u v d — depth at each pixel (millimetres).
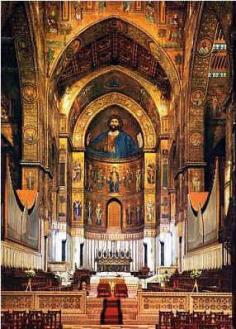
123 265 46344
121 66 42688
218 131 34656
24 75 31141
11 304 20438
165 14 34781
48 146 35656
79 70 41688
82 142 48094
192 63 30344
